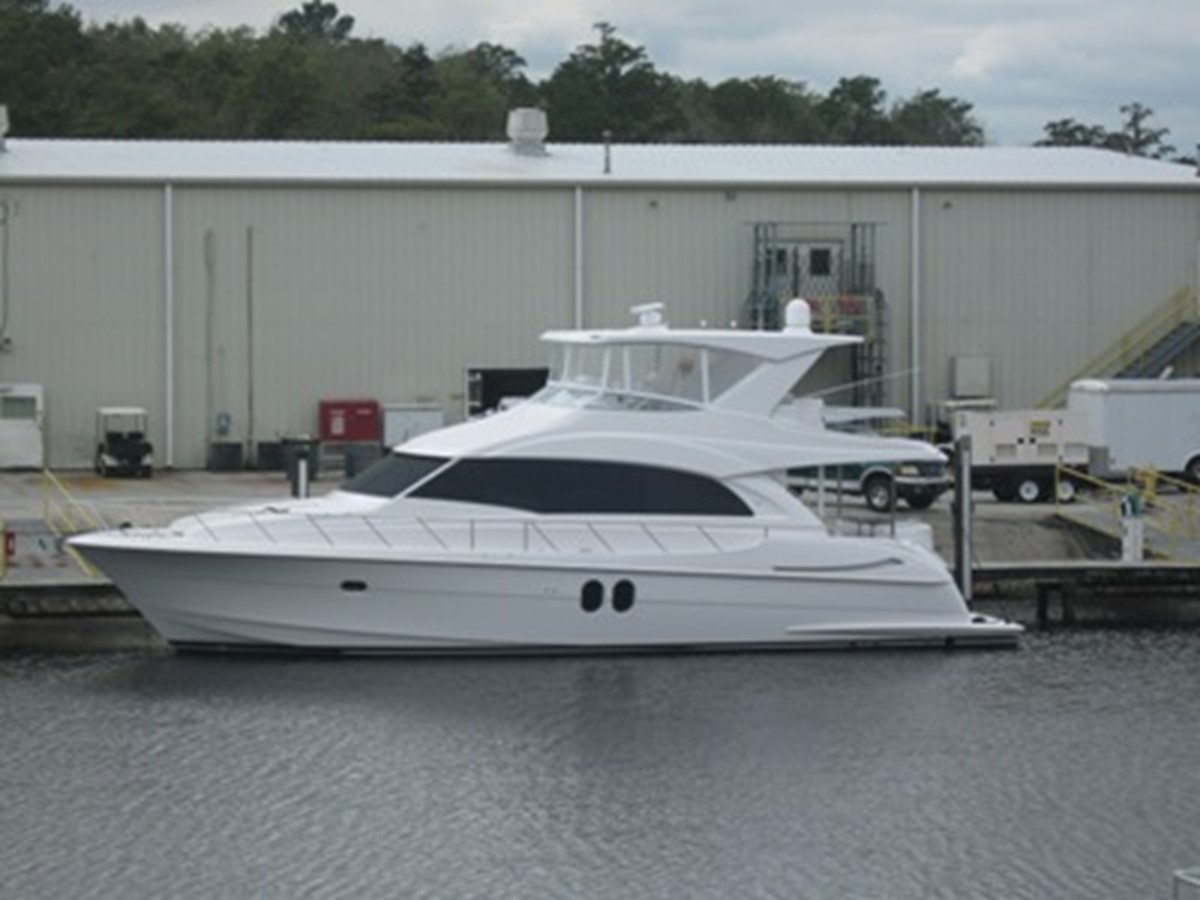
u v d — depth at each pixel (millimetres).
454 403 72750
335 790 36625
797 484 48250
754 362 44906
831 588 44656
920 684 43594
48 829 34625
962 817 35812
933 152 81125
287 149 76500
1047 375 75438
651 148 79812
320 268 71812
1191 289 75812
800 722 40781
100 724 39906
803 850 34281
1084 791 37188
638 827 35219
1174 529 58562
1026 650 47125
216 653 44250
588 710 41000
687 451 44000
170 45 160125
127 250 70875
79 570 49125
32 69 135625
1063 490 65125
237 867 33219
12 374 70625
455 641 43406
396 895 32219
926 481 61719
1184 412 67438
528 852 34062
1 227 70250
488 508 43438
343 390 72188
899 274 74625
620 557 43531
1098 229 75375
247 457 71438
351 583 43031
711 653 44344
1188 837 34969
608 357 44344
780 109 170875
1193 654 47469
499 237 72688
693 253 73625
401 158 75562
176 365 71375
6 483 67188
